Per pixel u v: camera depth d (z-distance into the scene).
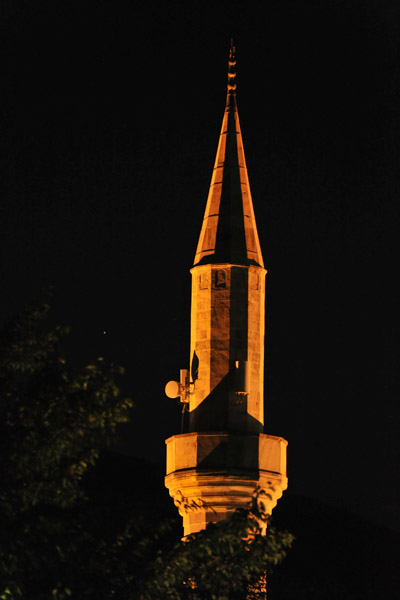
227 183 34.12
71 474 24.95
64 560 24.50
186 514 31.94
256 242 33.84
